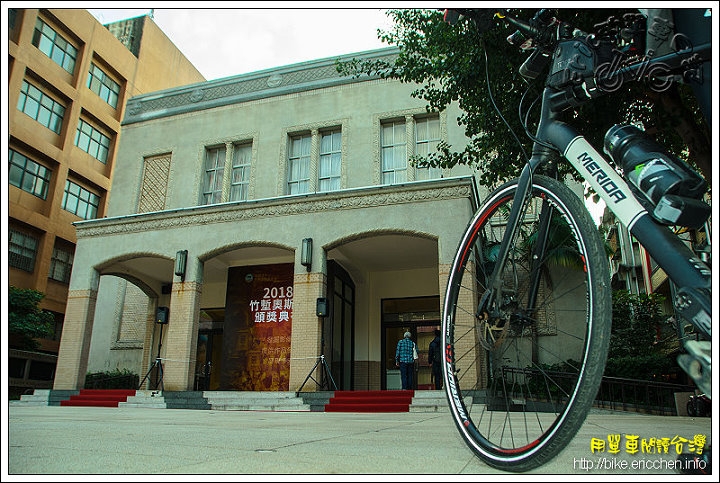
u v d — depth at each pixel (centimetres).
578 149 177
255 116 1634
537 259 195
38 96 2152
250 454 216
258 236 1226
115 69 2544
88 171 2359
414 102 1495
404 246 1287
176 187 1634
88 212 2380
